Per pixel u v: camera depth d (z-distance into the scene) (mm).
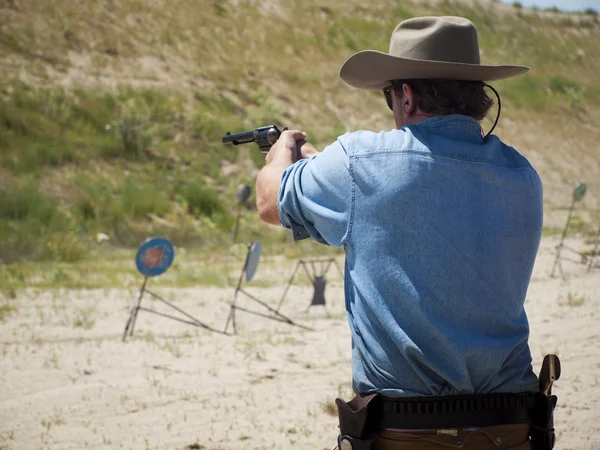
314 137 44844
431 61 3539
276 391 11852
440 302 3453
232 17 53219
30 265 25109
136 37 46875
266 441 9688
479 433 3469
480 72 3586
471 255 3479
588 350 13516
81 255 27516
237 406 11109
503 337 3582
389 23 59844
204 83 46000
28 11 44500
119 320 17234
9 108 36594
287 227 3857
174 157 38844
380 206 3477
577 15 74812
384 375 3531
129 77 43594
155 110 41438
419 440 3463
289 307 19516
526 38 67938
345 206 3562
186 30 49594
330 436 9875
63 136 36906
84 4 47188
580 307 17953
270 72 49531
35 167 34125
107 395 11641
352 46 55469
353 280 3602
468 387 3459
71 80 41375
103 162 36500
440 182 3486
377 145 3549
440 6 66188
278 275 24859
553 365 3605
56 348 14430
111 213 32469
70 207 32094
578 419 9914
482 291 3510
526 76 61406
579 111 59156
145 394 11695
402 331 3449
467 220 3492
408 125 3664
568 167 52031
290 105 47438
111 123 39094
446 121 3645
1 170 33156
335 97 49781
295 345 15016
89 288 21375
